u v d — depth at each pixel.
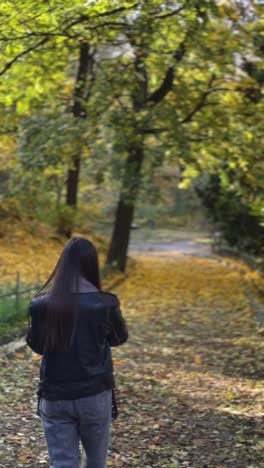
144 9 11.98
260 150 20.72
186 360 11.44
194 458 6.46
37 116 21.38
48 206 27.64
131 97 22.06
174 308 18.03
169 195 62.56
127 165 21.45
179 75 22.27
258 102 21.12
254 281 23.77
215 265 32.22
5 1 9.09
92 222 29.47
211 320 16.25
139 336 13.66
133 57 21.30
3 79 12.37
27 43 11.12
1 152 24.50
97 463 4.29
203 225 59.41
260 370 10.53
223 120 21.73
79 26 10.89
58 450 4.20
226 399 8.70
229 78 21.06
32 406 7.73
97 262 4.34
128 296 20.03
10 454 6.18
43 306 4.18
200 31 15.84
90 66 22.25
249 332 14.44
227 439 7.06
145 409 8.14
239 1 17.45
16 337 11.27
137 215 60.03
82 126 20.30
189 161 21.38
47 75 14.69
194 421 7.70
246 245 26.92
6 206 26.48
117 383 9.41
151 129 20.89
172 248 44.66
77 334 4.13
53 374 4.15
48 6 9.34
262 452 6.64
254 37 18.70
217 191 26.50
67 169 25.34
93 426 4.21
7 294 12.05
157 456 6.49
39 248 23.97
